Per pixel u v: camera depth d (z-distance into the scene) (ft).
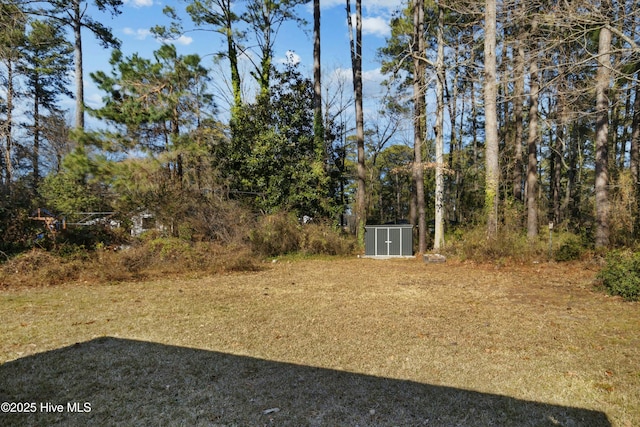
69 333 16.84
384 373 12.66
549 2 30.19
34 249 33.42
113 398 10.90
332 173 62.64
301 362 13.62
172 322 18.71
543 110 66.85
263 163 56.29
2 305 22.22
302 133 61.41
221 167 55.93
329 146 65.82
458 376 12.41
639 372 12.55
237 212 48.01
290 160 57.98
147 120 47.16
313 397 11.00
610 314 19.81
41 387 11.56
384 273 36.35
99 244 36.83
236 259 37.78
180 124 50.85
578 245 38.83
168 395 11.09
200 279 32.65
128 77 47.70
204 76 52.16
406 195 119.34
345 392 11.31
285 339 16.11
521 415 10.03
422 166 51.44
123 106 46.34
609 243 39.01
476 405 10.56
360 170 57.11
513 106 63.52
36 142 75.77
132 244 40.27
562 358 13.84
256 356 14.20
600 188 39.32
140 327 17.83
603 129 39.17
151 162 44.62
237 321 18.93
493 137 42.57
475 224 52.95
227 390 11.42
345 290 27.45
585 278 30.19
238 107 59.62
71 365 13.23
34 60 65.87
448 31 60.23
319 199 56.85
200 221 45.03
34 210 43.70
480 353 14.42
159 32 62.54
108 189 50.31
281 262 46.19
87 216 49.55
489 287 28.09
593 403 10.62
